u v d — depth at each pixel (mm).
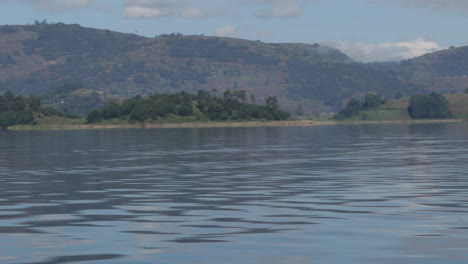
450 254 33688
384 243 36281
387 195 55656
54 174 79188
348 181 67562
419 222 42344
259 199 54094
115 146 152375
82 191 61156
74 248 35688
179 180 70500
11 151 134250
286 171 80312
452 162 92062
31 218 45312
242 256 33719
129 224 42688
